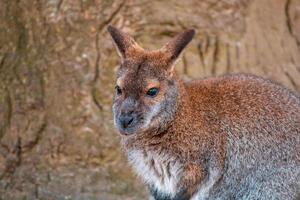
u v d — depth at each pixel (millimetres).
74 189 15148
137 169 12539
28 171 15234
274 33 16172
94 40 15375
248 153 12367
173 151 12156
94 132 15305
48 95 15289
